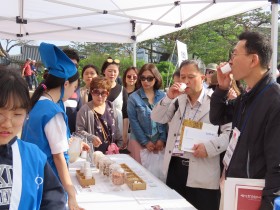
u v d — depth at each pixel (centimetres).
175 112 241
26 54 2219
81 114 283
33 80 1244
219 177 219
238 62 146
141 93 308
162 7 433
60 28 507
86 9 422
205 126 216
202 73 228
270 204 123
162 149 294
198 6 406
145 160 289
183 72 225
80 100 347
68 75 158
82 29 514
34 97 153
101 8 430
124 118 361
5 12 437
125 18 494
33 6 427
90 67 384
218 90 183
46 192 104
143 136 295
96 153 244
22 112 91
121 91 360
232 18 1342
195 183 218
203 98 226
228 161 155
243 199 131
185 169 228
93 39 543
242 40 147
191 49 1297
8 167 93
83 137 253
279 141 129
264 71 144
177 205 170
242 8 387
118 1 409
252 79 146
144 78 304
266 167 136
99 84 282
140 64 1328
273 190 124
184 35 1368
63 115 151
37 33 522
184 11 432
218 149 209
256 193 130
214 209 222
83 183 200
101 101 284
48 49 152
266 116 135
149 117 296
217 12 418
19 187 93
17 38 533
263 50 141
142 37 547
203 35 1327
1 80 87
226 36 1352
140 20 491
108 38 541
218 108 184
